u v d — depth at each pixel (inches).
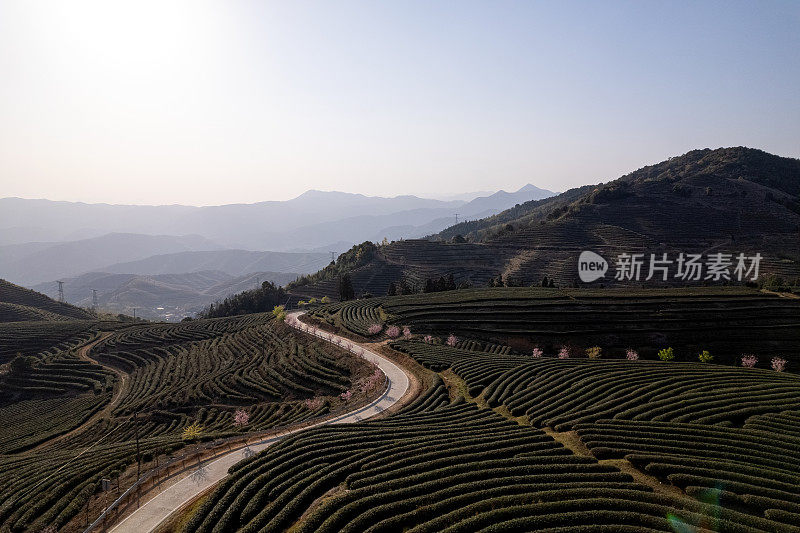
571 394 1833.2
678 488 1092.5
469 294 4345.5
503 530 909.8
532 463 1234.6
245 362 3420.3
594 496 1035.9
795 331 3080.7
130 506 1268.5
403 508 1024.2
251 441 1742.1
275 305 6432.1
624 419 1524.4
